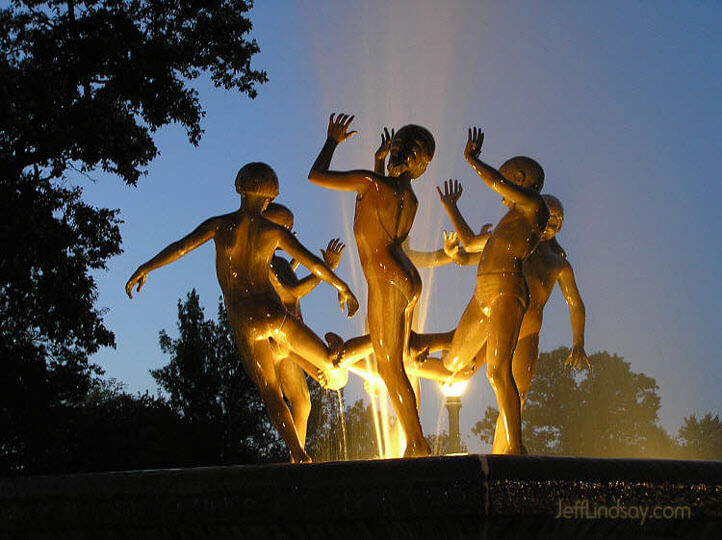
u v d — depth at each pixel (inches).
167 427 1011.3
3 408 828.0
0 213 729.6
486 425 711.1
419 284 249.6
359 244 253.0
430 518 181.6
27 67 772.0
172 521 194.5
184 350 1059.9
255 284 259.8
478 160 253.4
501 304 244.2
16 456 855.1
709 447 888.3
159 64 832.9
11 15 826.8
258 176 262.8
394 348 244.5
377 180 250.7
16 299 788.0
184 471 197.9
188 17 876.0
